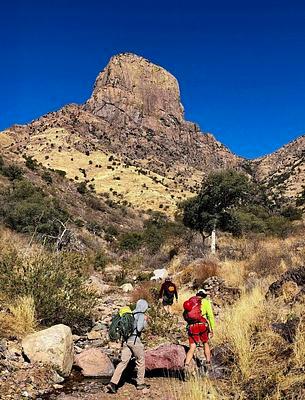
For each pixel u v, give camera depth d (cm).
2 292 864
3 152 10150
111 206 8200
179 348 686
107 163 19762
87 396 579
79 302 935
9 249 988
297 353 595
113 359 738
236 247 2362
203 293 694
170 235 3222
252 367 607
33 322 799
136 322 618
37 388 587
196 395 519
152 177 18588
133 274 2247
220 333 793
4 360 632
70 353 678
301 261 1504
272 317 804
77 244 2839
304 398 502
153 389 610
